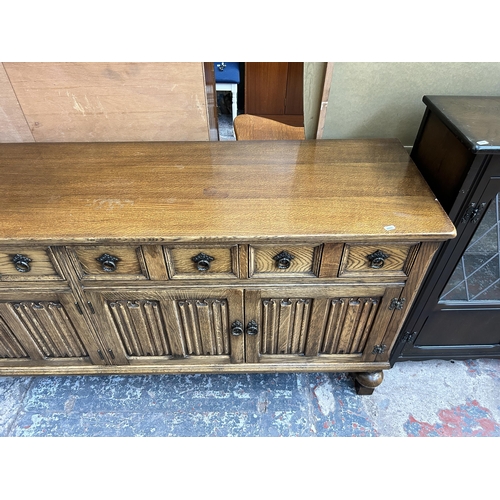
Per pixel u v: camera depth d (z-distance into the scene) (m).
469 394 1.26
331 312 0.98
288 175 0.95
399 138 1.17
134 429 1.16
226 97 2.68
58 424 1.17
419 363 1.34
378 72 1.03
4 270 0.86
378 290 0.93
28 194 0.89
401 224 0.80
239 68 2.50
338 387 1.27
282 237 0.77
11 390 1.25
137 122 1.14
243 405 1.22
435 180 0.94
